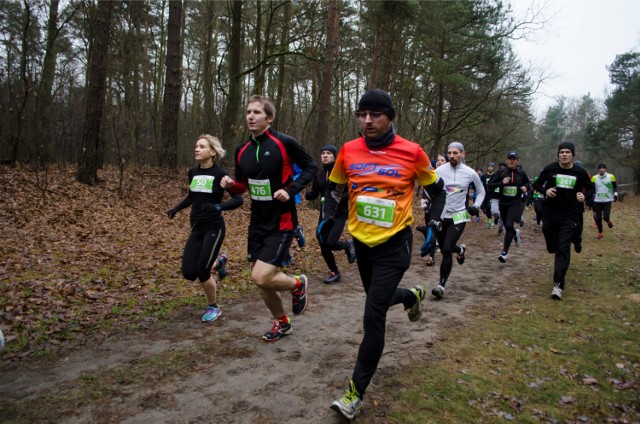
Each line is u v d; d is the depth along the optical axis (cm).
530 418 261
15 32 1370
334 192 351
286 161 349
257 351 357
